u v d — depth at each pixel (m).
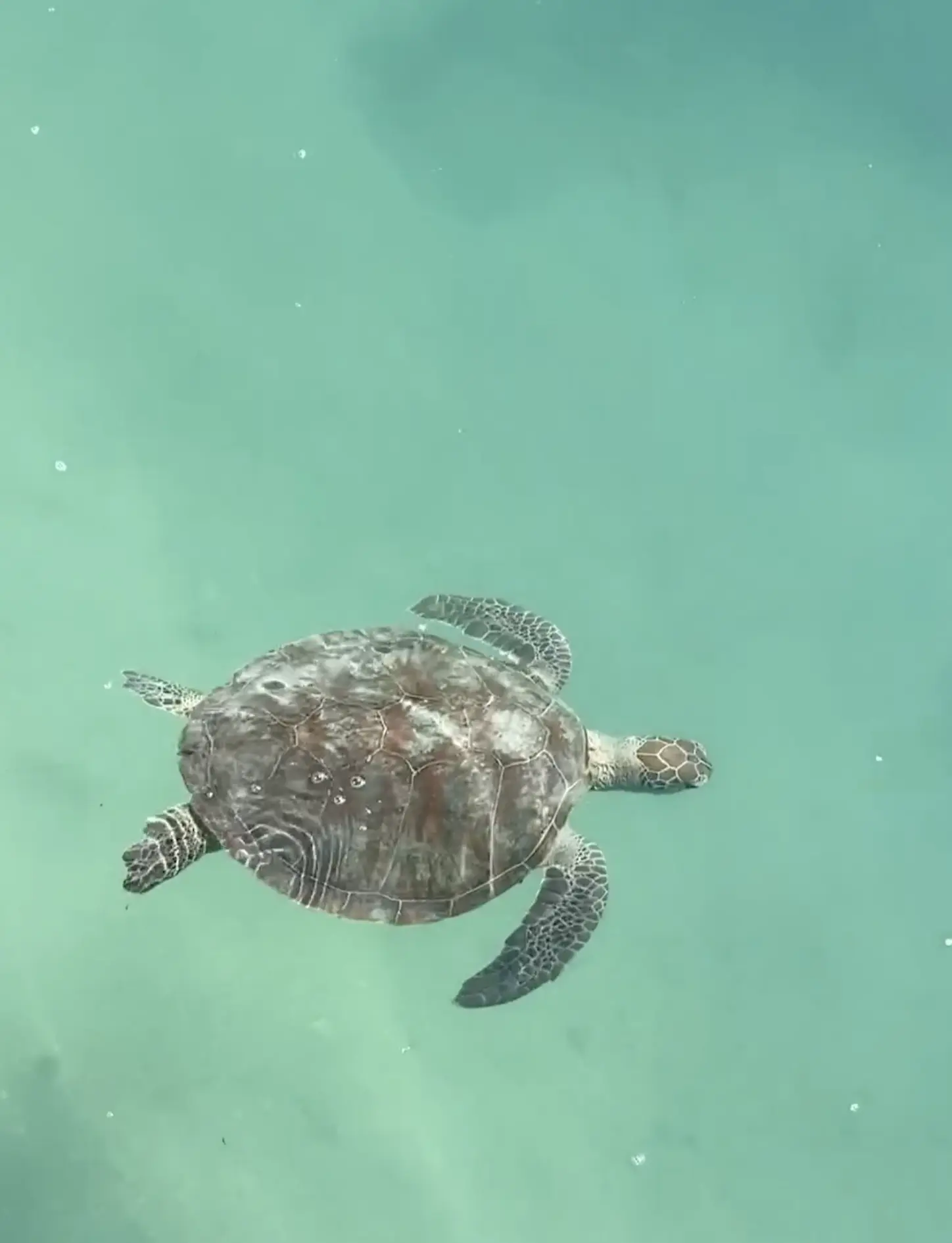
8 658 3.80
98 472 4.05
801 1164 3.54
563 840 3.44
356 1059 3.55
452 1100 3.54
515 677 3.50
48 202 4.46
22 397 4.12
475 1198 3.45
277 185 4.63
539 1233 3.43
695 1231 3.46
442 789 3.23
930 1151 3.58
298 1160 3.45
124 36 4.82
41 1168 3.38
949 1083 3.64
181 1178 3.41
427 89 4.91
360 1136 3.48
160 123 4.68
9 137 4.55
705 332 4.58
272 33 4.92
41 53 4.74
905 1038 3.68
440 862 3.23
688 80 5.09
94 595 3.91
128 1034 3.51
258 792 3.19
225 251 4.48
